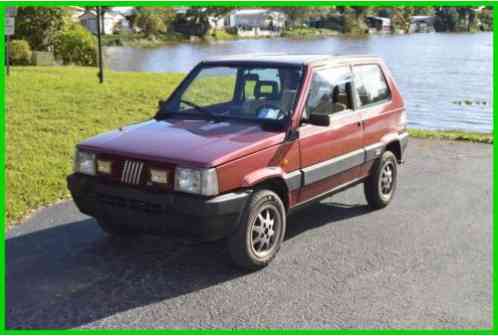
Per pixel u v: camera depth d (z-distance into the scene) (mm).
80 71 22766
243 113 5758
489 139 12273
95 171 5180
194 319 4305
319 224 6559
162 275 5086
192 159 4719
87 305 4504
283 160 5367
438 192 7988
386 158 7039
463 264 5414
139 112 13086
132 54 57188
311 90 5801
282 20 130875
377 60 7242
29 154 8789
